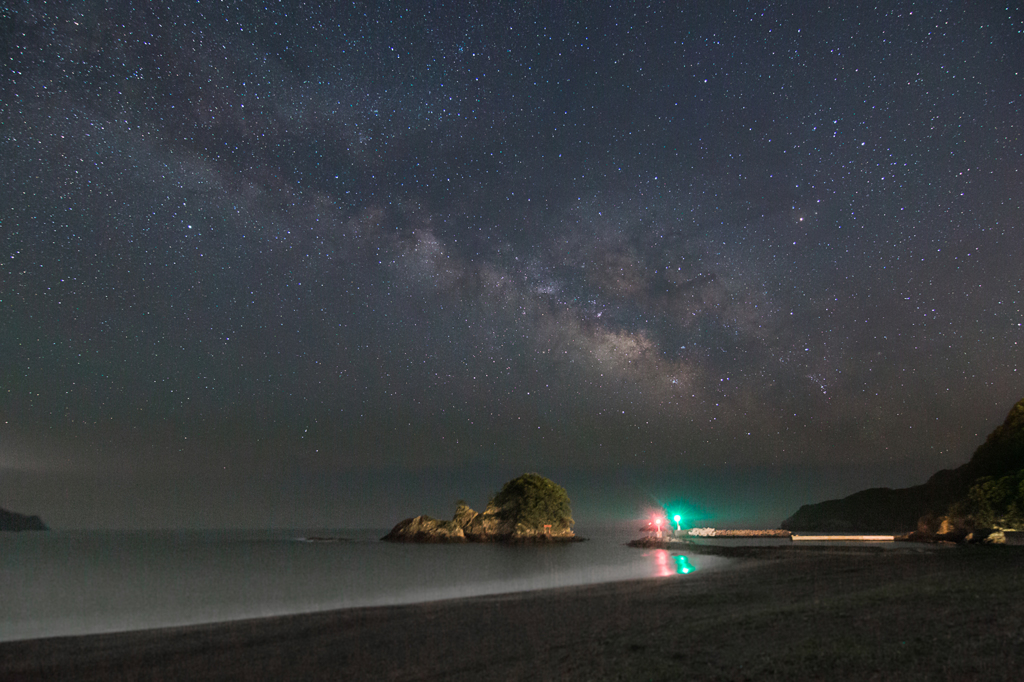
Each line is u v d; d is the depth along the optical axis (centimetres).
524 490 9212
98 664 1698
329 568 5216
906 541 6675
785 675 1120
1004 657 1120
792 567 3550
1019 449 7519
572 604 2448
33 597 3562
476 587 3462
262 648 1836
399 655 1638
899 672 1078
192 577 4688
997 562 3206
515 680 1278
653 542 7788
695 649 1390
